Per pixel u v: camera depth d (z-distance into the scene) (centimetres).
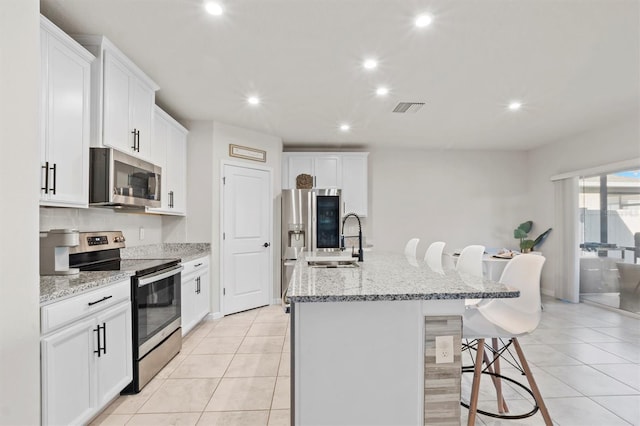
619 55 266
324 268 232
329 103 373
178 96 351
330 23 225
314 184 543
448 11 212
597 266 475
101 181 233
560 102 368
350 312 151
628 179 428
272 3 204
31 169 150
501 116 416
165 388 249
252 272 471
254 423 206
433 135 507
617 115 410
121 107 257
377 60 275
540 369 278
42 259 214
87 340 189
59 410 167
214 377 267
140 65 283
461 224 597
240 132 462
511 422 205
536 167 585
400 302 152
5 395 139
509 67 287
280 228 511
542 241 568
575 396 235
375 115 413
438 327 153
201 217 423
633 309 425
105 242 263
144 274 249
